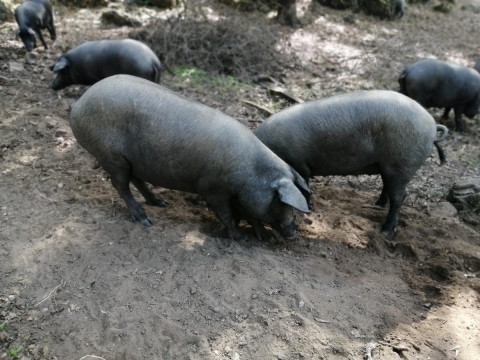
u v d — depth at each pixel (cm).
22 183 473
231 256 400
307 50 1046
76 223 412
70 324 329
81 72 704
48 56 868
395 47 1113
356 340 338
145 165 387
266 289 370
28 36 852
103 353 313
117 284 358
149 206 462
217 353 318
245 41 928
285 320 345
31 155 529
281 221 413
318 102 450
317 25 1249
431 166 650
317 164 458
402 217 511
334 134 434
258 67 905
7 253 379
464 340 345
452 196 568
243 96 788
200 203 497
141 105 371
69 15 1134
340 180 600
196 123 374
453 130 782
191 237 415
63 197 457
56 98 701
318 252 432
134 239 400
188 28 915
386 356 327
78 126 384
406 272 424
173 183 401
